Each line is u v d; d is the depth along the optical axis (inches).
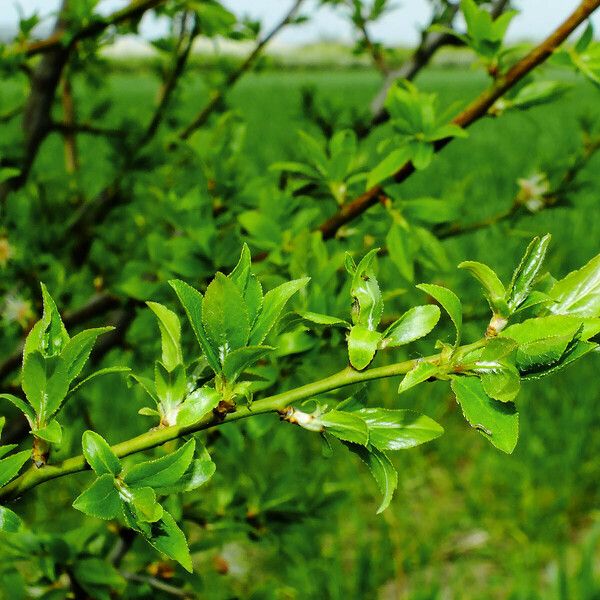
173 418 15.3
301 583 57.2
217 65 40.6
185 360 27.9
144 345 35.0
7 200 34.9
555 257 87.6
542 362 14.7
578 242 109.3
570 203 36.4
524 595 54.4
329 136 36.8
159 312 16.2
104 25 30.0
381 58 36.5
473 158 194.4
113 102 43.4
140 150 39.9
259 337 15.1
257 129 256.7
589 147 36.7
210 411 15.2
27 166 36.6
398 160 22.0
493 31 22.0
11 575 24.8
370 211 25.4
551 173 36.4
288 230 25.8
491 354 14.6
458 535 69.2
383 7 34.8
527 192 36.1
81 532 27.5
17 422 33.6
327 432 15.3
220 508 29.5
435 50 35.8
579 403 79.4
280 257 24.7
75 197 43.7
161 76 41.6
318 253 23.0
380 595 63.2
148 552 29.1
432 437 15.5
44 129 37.0
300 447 70.1
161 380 15.4
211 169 29.8
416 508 72.6
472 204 131.3
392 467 15.3
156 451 24.8
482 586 63.3
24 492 15.2
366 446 15.5
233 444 25.7
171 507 26.6
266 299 15.2
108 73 43.8
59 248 38.4
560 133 225.3
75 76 43.7
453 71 965.8
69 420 34.9
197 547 28.1
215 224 29.0
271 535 29.4
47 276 34.8
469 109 22.8
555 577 55.9
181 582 29.2
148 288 27.6
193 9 31.2
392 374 15.1
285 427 31.1
